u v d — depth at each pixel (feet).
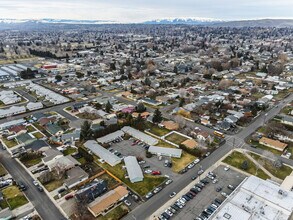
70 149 248.93
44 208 170.81
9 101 378.32
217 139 263.49
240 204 158.30
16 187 192.95
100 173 208.33
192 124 303.68
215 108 341.41
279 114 323.16
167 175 205.87
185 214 164.04
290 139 256.93
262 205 157.38
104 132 273.75
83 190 179.63
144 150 246.27
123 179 201.67
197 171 211.20
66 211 167.02
